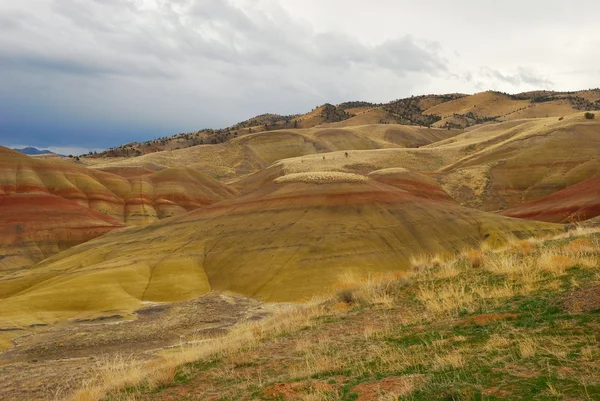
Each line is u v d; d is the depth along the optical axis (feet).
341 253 236.63
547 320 29.25
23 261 386.32
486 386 21.15
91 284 209.67
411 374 24.79
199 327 138.92
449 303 39.27
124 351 112.16
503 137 593.83
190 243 270.46
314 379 27.53
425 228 259.60
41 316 175.83
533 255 51.11
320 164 526.16
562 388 19.38
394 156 569.64
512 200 410.31
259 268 232.12
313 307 56.85
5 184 477.36
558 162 444.14
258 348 38.70
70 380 53.93
